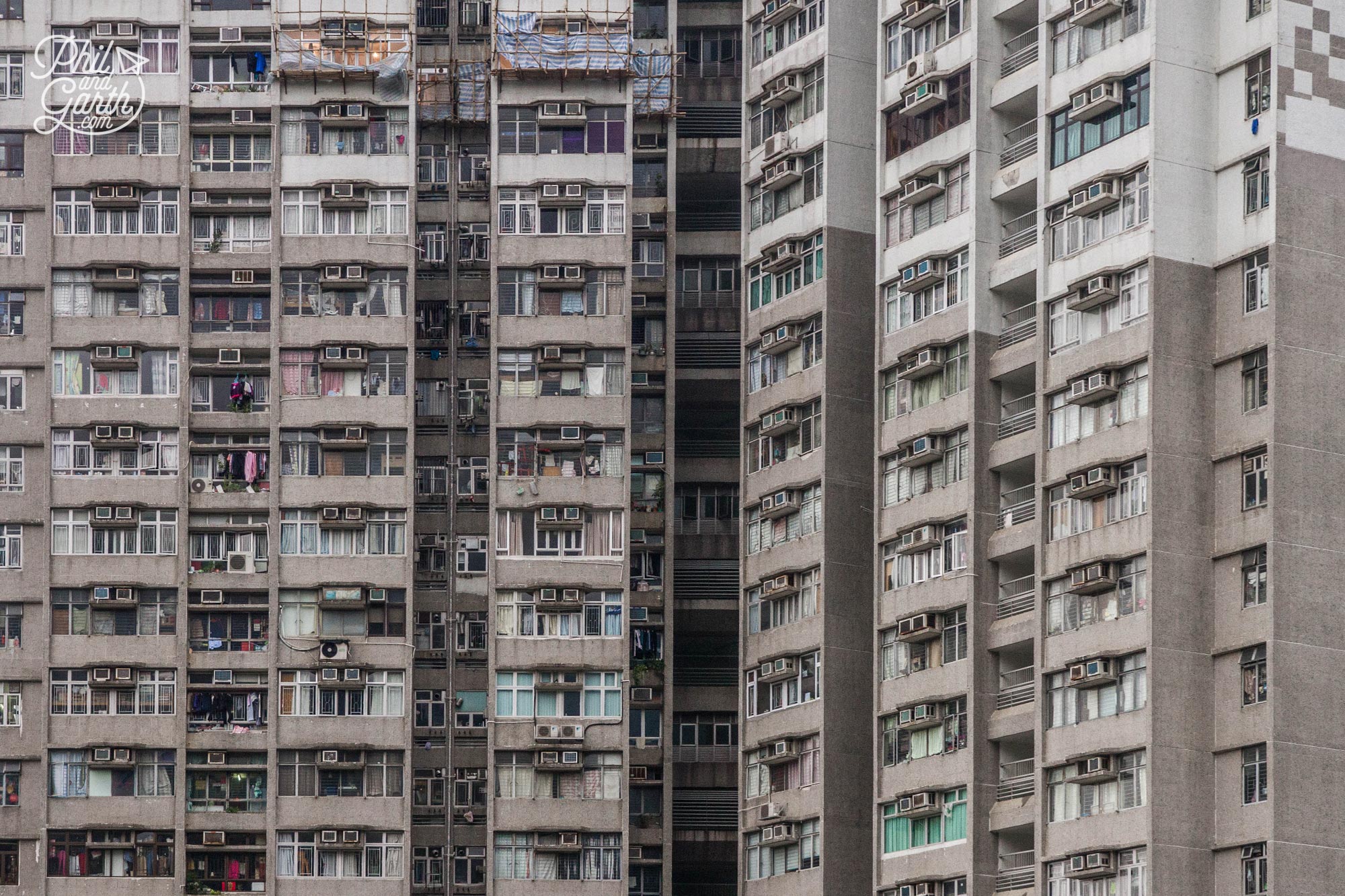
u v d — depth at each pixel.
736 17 120.50
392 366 111.19
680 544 116.25
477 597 112.38
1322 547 90.81
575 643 109.25
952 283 102.00
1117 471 93.56
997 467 99.62
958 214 102.19
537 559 109.81
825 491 105.50
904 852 100.31
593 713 108.75
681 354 117.69
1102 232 95.62
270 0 113.25
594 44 112.69
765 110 111.50
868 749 104.19
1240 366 92.75
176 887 107.50
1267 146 92.81
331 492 110.38
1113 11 96.06
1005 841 97.31
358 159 112.31
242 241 112.31
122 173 112.38
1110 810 91.94
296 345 111.25
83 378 111.50
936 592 100.50
